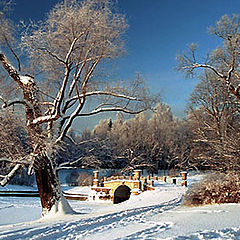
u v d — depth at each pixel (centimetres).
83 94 1367
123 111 1457
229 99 2306
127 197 3884
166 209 1416
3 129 1236
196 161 3123
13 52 1355
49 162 1420
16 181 4706
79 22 1269
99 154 1559
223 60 2084
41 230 889
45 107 1471
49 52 1280
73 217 1221
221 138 1888
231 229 820
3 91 1280
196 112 2766
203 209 1238
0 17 1263
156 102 1468
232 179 1420
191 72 2156
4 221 1895
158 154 6319
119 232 848
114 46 1346
